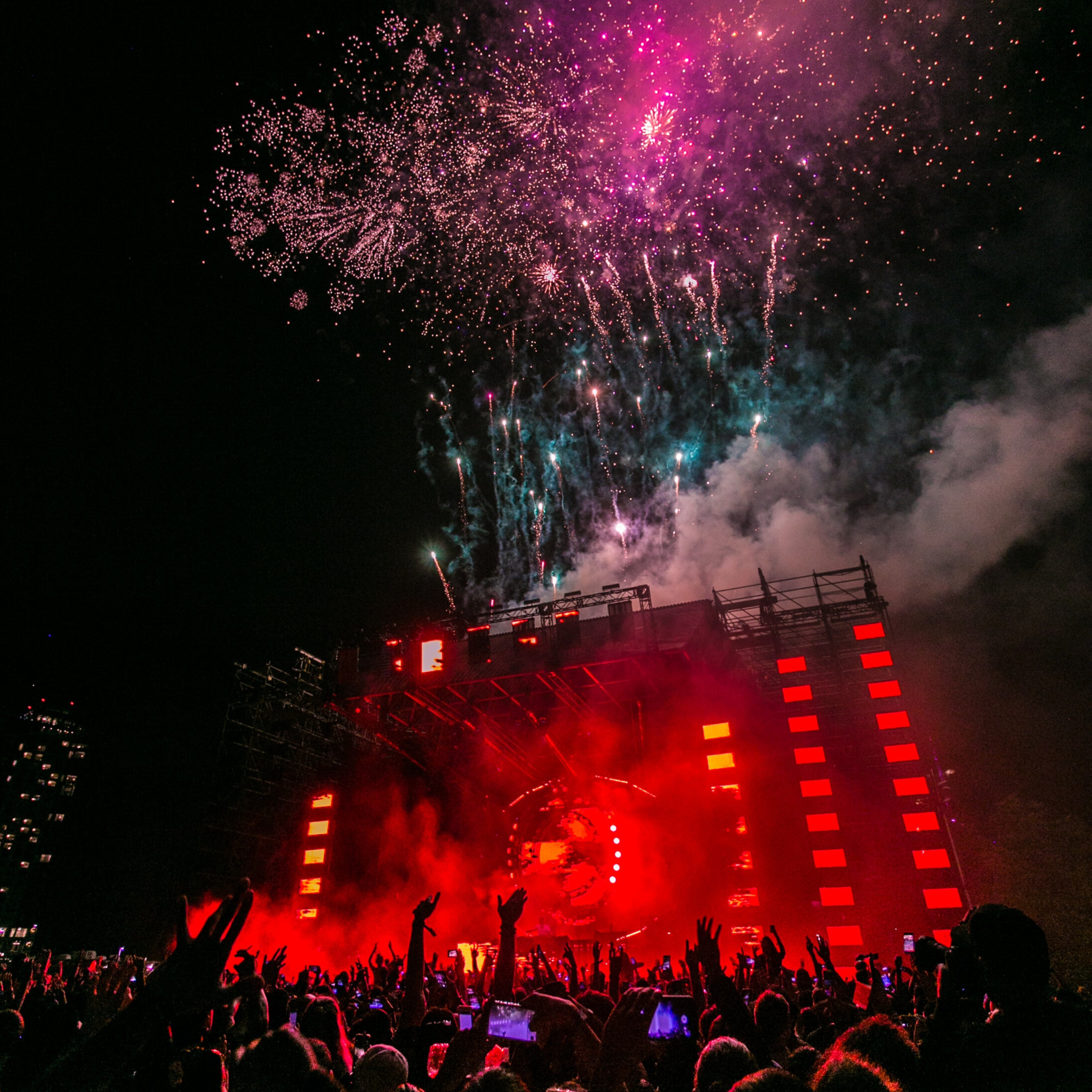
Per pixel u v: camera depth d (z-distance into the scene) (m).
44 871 43.22
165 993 2.51
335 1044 4.26
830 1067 2.60
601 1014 5.04
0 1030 3.89
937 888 31.17
